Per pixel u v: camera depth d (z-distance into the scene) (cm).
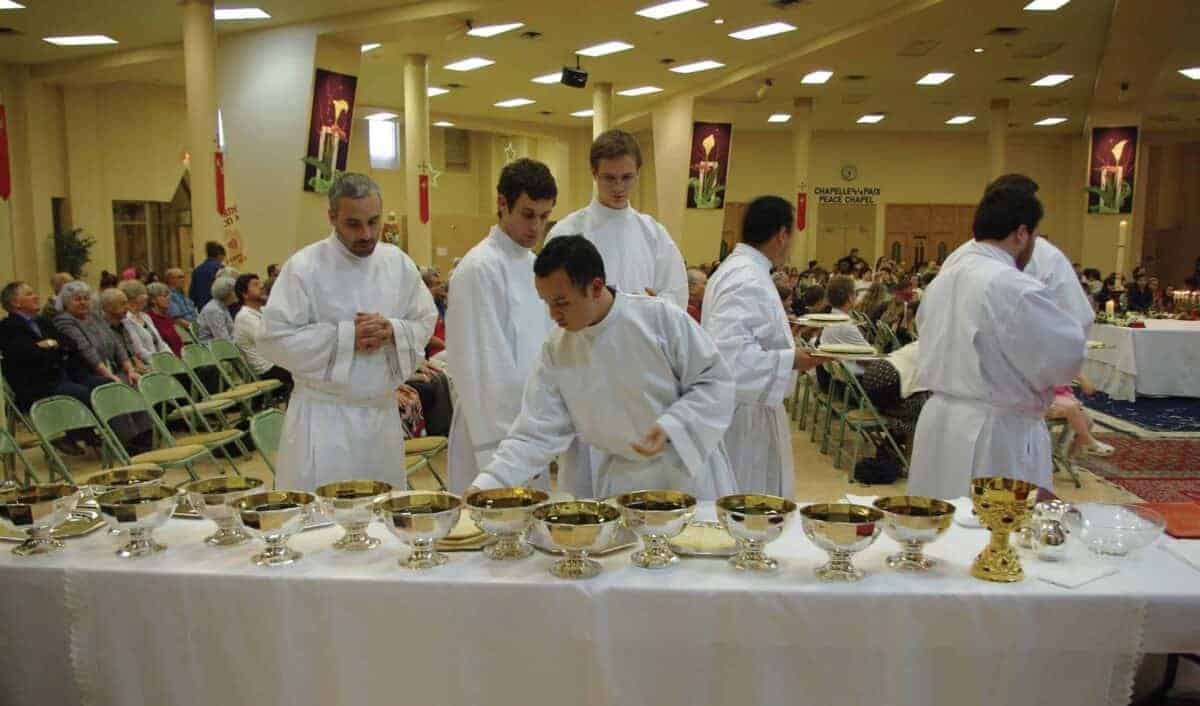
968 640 162
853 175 2272
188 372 633
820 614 162
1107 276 1683
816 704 166
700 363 208
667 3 1097
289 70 1189
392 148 2148
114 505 182
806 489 571
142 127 1675
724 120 1772
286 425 278
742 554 179
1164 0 1026
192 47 1062
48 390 615
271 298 272
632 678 167
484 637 168
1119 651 162
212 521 205
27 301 632
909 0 1106
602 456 227
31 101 1530
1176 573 173
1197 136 2191
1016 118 1988
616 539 192
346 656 171
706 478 227
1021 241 259
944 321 262
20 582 179
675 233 1811
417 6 1110
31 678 183
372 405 280
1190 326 915
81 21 1213
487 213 2327
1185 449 654
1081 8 1093
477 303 261
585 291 196
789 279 1126
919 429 273
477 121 2059
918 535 173
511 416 261
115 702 178
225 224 1077
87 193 1619
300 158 1194
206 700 176
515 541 187
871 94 1711
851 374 570
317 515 208
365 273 280
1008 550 172
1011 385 249
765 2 1102
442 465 627
